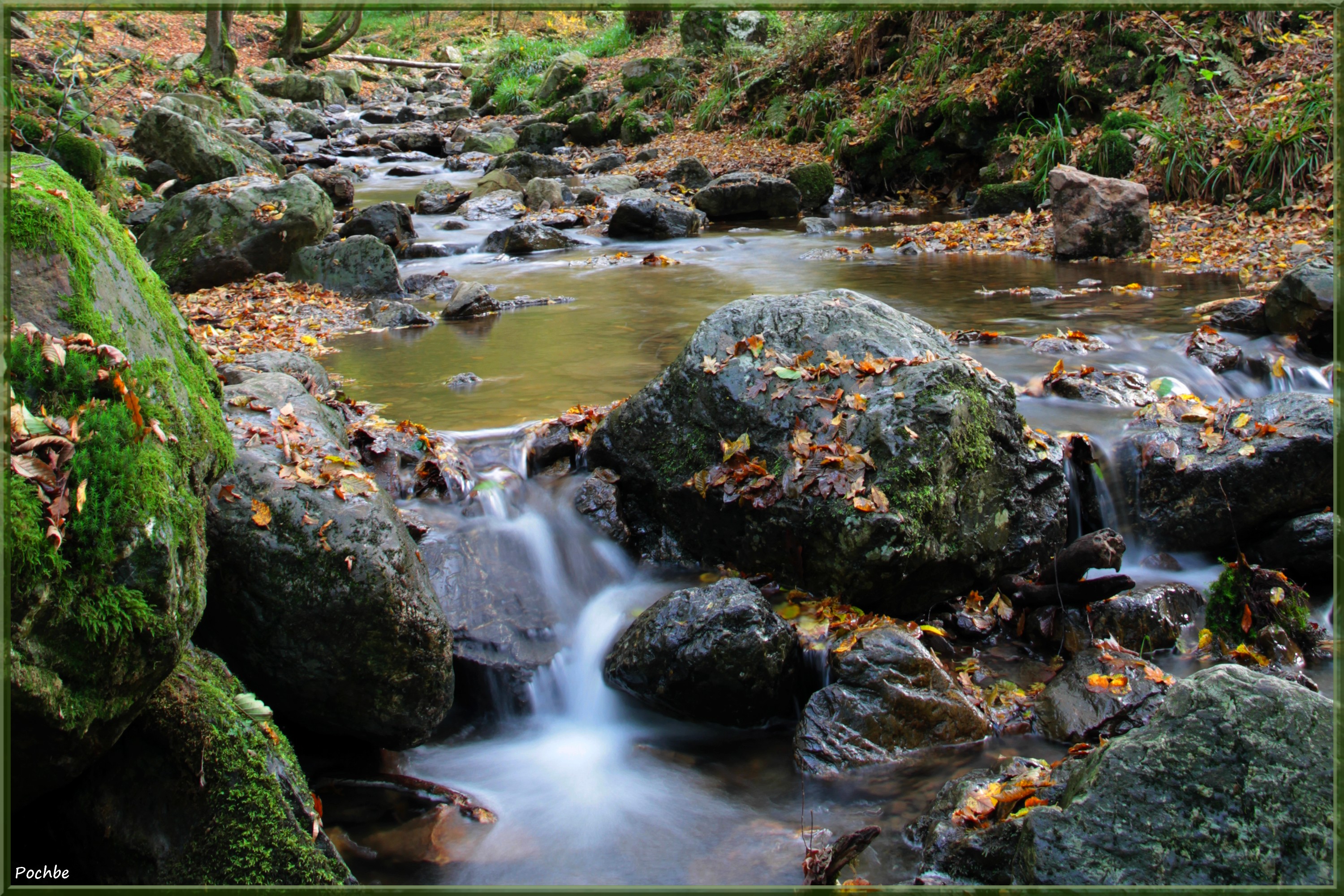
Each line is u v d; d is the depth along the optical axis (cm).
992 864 273
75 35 1795
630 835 319
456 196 1423
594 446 480
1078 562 415
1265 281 837
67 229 255
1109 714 346
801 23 1905
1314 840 231
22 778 212
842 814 324
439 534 431
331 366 673
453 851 311
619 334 741
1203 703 252
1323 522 436
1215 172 1084
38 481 204
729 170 1570
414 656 328
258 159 1559
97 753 225
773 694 367
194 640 323
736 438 431
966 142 1349
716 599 373
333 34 2688
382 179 1736
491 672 387
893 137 1439
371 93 2722
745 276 963
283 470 334
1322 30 1221
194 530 247
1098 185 977
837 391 421
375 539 325
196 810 249
